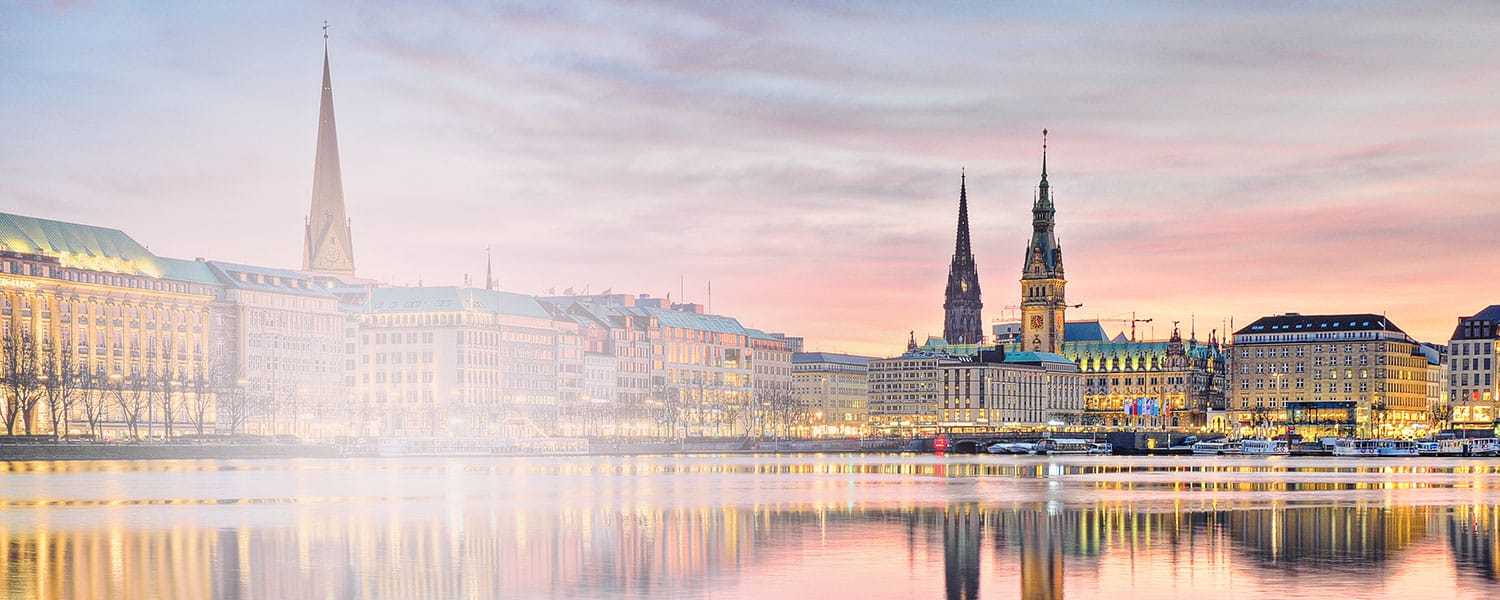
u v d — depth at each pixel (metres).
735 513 179.00
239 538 150.88
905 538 151.88
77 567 130.50
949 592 118.38
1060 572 127.81
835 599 115.56
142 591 118.56
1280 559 135.12
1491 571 127.50
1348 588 119.12
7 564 132.25
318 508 184.62
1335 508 189.88
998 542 148.50
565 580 123.81
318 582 122.75
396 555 138.50
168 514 175.88
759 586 121.06
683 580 124.00
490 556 137.75
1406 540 149.62
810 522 168.00
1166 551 141.00
